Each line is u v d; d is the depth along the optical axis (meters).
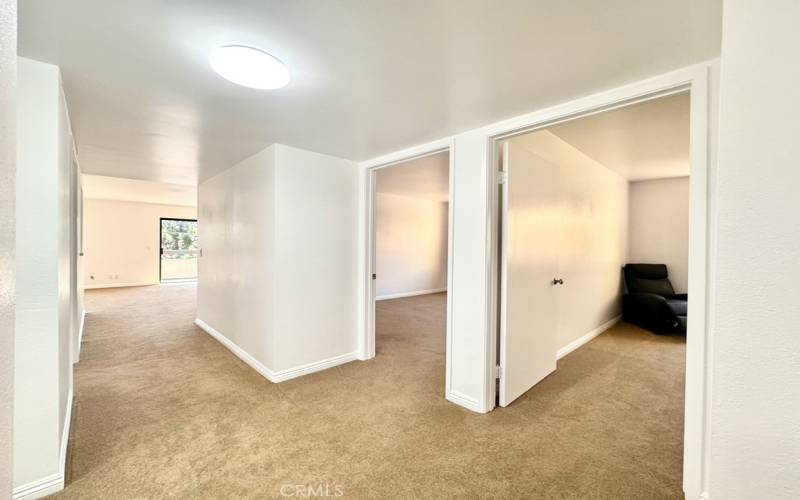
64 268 1.85
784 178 0.64
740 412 0.68
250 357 3.09
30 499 1.44
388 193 6.84
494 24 1.20
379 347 3.69
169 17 1.16
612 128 2.70
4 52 0.56
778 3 0.65
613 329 4.30
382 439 1.93
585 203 3.67
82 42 1.32
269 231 2.76
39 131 1.48
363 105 1.91
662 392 2.55
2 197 0.55
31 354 1.47
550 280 2.87
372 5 1.10
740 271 0.68
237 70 1.47
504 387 2.31
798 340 0.63
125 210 8.07
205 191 4.27
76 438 1.90
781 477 0.65
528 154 2.52
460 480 1.60
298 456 1.77
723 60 0.70
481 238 2.26
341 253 3.16
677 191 4.68
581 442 1.91
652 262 4.85
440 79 1.61
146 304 5.88
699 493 1.46
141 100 1.85
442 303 6.38
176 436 1.94
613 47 1.34
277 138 2.53
